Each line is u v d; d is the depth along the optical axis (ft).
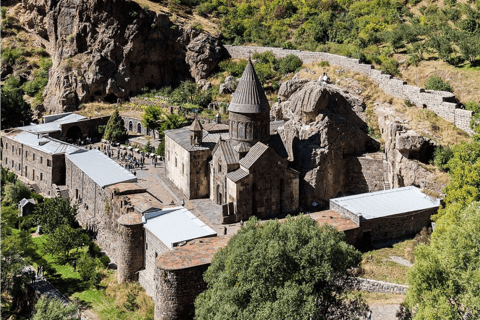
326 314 155.02
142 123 382.83
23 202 294.87
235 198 239.09
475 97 295.07
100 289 219.41
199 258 188.96
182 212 228.63
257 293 142.10
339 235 159.22
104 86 444.96
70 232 243.81
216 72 454.81
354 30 436.35
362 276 189.47
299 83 318.65
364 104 300.81
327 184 265.54
